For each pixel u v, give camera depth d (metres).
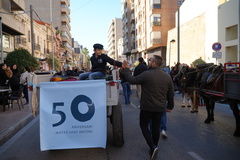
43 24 40.12
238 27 16.92
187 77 8.25
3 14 17.69
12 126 6.55
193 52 26.03
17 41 24.47
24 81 10.41
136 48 52.25
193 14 26.05
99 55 5.14
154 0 37.19
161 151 4.66
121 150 4.71
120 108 4.84
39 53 34.72
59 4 61.34
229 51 19.19
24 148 5.08
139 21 47.53
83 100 4.06
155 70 4.00
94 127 4.07
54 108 4.04
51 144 4.02
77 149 4.85
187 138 5.50
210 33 21.75
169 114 8.37
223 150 4.68
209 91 6.11
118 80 4.43
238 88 4.46
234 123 6.89
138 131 6.17
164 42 37.16
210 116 6.95
